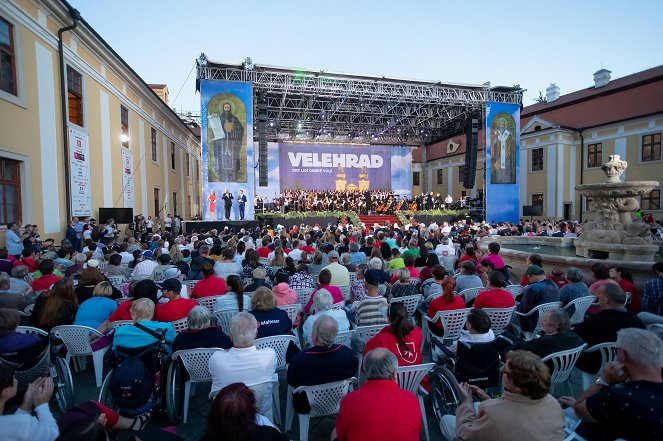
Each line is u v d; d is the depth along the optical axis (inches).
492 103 895.7
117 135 608.7
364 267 227.9
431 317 179.8
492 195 900.6
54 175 440.5
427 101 889.5
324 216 949.8
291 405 136.9
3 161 371.2
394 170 1378.0
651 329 126.3
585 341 138.6
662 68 952.3
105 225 526.0
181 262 290.7
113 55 565.6
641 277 263.0
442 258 321.4
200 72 736.3
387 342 126.3
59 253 317.4
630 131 908.0
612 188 313.6
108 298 178.9
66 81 460.8
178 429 138.0
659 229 653.3
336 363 117.3
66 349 164.1
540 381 78.1
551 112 1156.5
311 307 189.6
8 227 354.9
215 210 737.6
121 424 108.7
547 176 1042.7
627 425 79.7
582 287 190.7
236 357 115.7
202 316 136.7
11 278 203.5
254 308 152.3
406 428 82.7
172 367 138.3
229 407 67.1
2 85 365.7
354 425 83.5
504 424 78.4
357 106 1013.8
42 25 419.5
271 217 909.2
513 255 347.3
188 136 1110.4
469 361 129.0
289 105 1021.8
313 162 1298.0
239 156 746.2
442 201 1198.3
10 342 122.6
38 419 83.8
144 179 732.7
